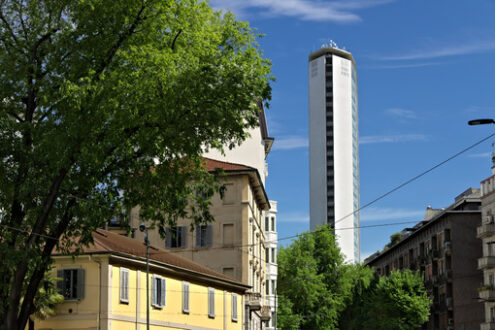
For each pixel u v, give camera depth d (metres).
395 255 135.88
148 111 23.97
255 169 69.19
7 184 24.61
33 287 25.34
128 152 25.16
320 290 98.69
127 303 45.47
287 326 92.56
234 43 26.23
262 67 25.47
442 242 108.44
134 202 26.73
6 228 25.05
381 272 147.12
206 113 24.09
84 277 43.88
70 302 43.66
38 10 25.53
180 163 26.62
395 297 99.81
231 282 58.97
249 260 68.69
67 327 43.34
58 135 23.64
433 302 110.19
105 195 26.09
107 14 24.38
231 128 25.41
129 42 24.77
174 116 24.23
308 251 102.25
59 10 25.64
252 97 25.05
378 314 101.44
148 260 42.84
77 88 23.41
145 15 25.00
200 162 27.69
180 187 26.62
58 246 25.91
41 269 25.47
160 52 24.61
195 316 53.31
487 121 28.44
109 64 24.91
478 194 109.12
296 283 97.19
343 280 104.00
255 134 83.12
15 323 24.42
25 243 24.64
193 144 25.17
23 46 25.42
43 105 24.67
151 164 26.30
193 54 25.42
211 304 55.75
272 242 91.06
